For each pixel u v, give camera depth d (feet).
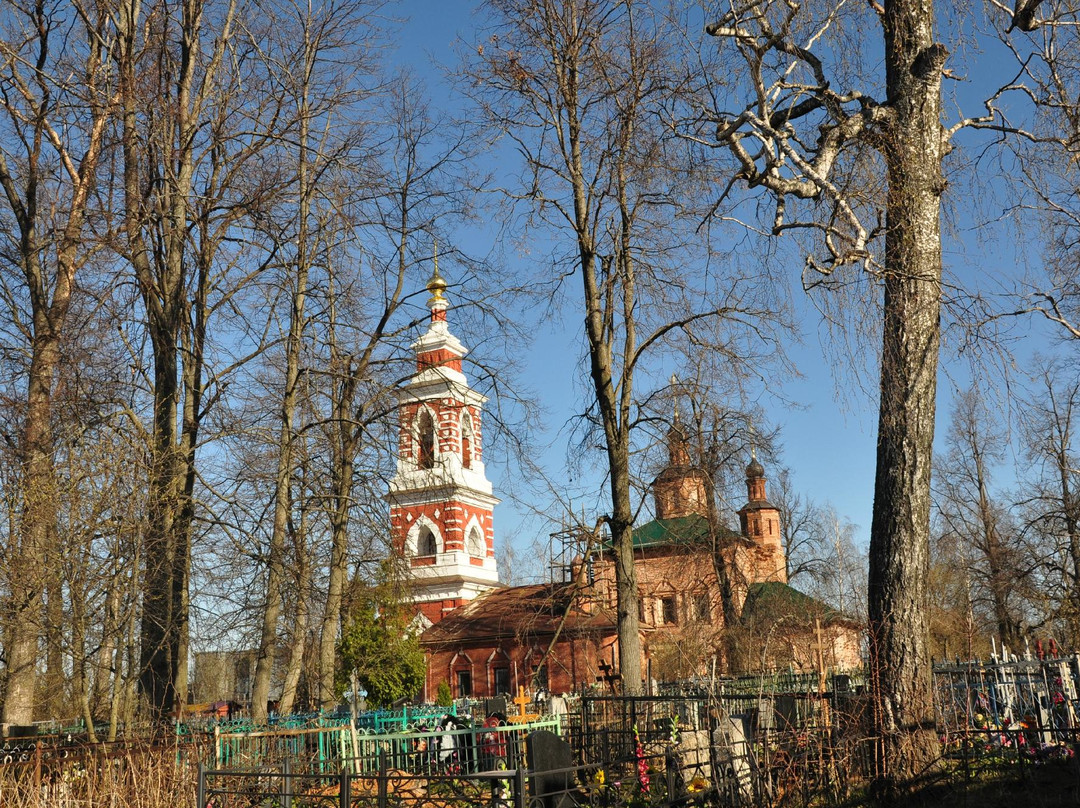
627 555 74.74
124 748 44.52
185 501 65.98
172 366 71.26
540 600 93.09
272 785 47.50
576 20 71.31
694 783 38.88
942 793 37.68
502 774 31.40
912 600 41.27
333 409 83.30
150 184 72.84
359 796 35.83
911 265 43.01
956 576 168.04
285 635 84.94
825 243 41.29
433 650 180.75
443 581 187.01
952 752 40.63
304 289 81.46
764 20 44.24
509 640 176.04
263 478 74.18
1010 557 143.95
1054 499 124.47
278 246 76.18
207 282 75.87
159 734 56.18
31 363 72.18
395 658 144.05
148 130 72.33
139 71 73.15
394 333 87.86
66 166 76.28
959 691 59.72
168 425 69.51
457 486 88.58
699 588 131.34
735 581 123.03
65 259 71.61
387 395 87.76
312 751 61.72
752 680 85.51
